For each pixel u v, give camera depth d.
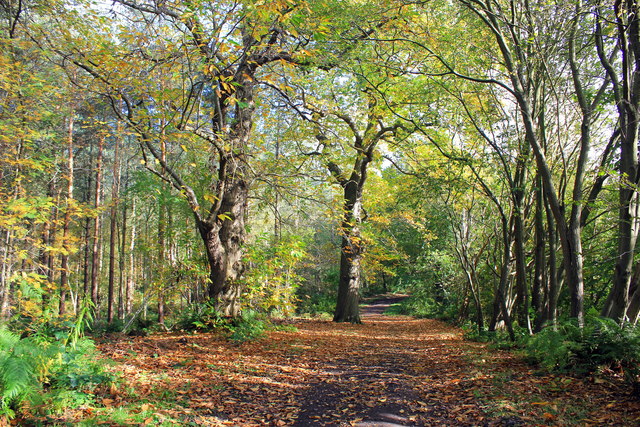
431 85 12.10
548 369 6.23
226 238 11.66
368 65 11.48
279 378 6.66
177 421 4.21
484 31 10.91
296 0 6.31
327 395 5.75
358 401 5.41
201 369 6.72
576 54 9.23
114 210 19.03
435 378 6.59
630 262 7.15
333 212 11.38
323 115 11.98
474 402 4.98
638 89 7.54
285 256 13.08
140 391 5.15
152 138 7.84
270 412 4.94
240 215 12.02
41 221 7.80
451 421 4.43
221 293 11.44
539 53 8.66
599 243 12.74
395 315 31.03
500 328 13.89
